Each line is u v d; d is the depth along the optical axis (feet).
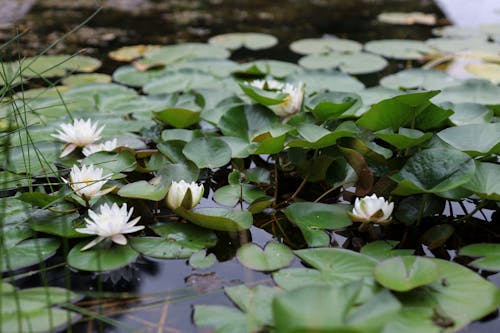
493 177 8.03
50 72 10.44
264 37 13.06
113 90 9.91
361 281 7.23
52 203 8.09
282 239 8.01
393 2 16.98
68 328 7.33
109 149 8.65
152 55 11.51
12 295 7.47
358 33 13.74
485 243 7.89
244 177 8.56
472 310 7.34
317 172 8.50
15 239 7.87
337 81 10.08
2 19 13.74
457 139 8.29
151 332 7.33
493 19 15.11
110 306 7.48
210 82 10.19
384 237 8.02
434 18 15.17
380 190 8.27
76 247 7.82
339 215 8.06
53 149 8.81
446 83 10.12
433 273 7.43
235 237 8.02
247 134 8.85
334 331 6.85
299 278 7.60
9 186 8.38
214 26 14.14
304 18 15.12
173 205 8.08
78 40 12.51
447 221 8.17
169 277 7.67
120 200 8.21
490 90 9.65
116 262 7.73
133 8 15.57
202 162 8.42
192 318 7.41
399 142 8.27
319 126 8.48
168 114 9.00
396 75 10.39
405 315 7.31
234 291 7.52
